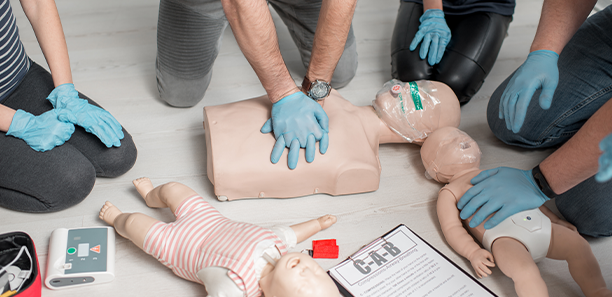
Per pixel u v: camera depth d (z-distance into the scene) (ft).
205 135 4.82
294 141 4.01
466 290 3.57
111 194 4.39
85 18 7.29
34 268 3.32
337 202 4.43
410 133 4.80
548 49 4.01
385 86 4.93
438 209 4.14
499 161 4.96
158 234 3.52
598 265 3.54
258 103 4.49
